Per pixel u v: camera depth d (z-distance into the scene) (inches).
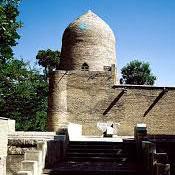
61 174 456.1
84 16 1291.8
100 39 1252.5
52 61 2044.8
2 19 677.9
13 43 820.6
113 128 1039.0
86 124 1069.1
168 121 1064.8
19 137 617.9
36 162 422.9
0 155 532.7
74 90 1085.8
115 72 1121.4
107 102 1078.4
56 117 1060.5
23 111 1199.6
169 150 570.3
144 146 495.8
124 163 527.8
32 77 1168.8
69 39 1255.5
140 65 2016.5
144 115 1068.5
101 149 586.6
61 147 557.9
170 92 1075.3
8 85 1079.0
